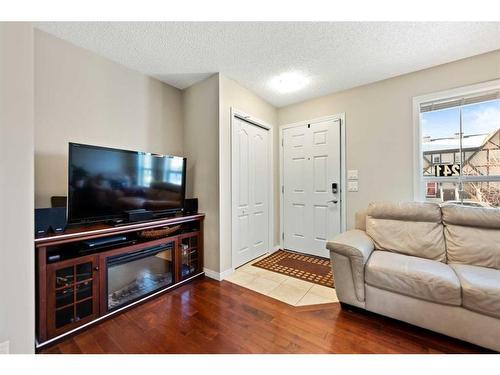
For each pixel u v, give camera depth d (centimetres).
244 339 152
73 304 158
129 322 172
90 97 212
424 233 199
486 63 214
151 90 262
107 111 224
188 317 178
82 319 161
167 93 279
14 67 123
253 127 310
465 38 191
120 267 203
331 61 227
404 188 257
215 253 254
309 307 192
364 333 158
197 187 274
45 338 144
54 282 149
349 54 215
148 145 260
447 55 217
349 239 196
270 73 253
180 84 280
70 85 199
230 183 267
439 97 236
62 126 195
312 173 327
